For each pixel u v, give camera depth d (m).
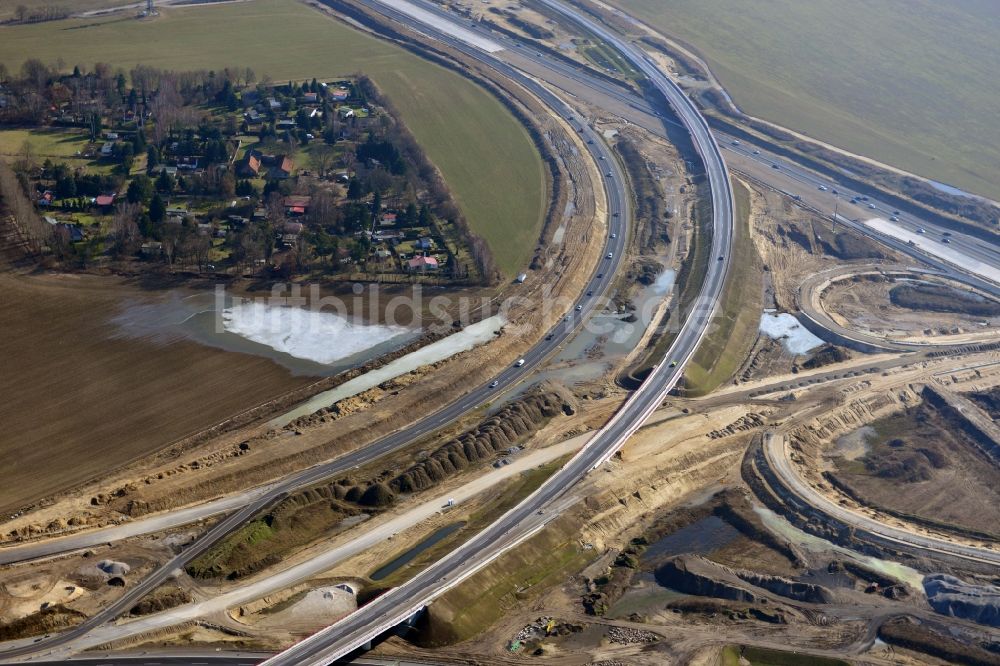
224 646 162.50
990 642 177.38
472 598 175.75
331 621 168.88
